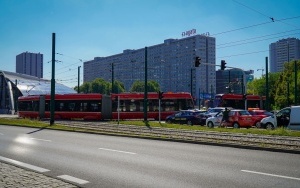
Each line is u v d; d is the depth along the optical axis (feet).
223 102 144.46
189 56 324.80
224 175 26.32
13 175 25.84
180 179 25.00
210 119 91.25
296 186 22.66
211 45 328.70
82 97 127.34
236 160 33.68
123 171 28.17
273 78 306.76
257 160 33.73
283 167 29.73
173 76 345.51
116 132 67.51
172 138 54.08
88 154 37.99
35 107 138.00
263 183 23.56
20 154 38.27
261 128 81.61
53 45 96.32
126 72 398.21
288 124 72.69
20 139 55.77
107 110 126.31
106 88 396.78
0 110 296.10
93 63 382.83
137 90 375.25
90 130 73.46
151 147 44.65
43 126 85.51
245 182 23.89
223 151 40.78
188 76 334.24
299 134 61.93
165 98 125.49
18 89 301.22
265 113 87.66
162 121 119.44
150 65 352.90
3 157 36.01
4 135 63.77
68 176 26.32
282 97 220.02
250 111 89.10
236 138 55.72
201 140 51.06
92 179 25.29
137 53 347.15
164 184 23.52
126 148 43.50
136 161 33.12
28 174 26.25
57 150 41.55
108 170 28.68
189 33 341.62
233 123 85.87
